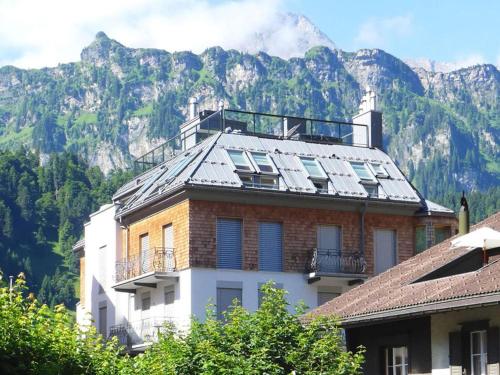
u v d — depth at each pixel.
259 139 62.53
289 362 27.92
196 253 56.41
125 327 61.75
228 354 27.70
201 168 58.00
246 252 57.44
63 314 22.61
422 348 27.67
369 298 29.52
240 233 57.69
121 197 69.88
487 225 31.31
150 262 59.50
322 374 27.67
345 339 31.20
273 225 58.59
